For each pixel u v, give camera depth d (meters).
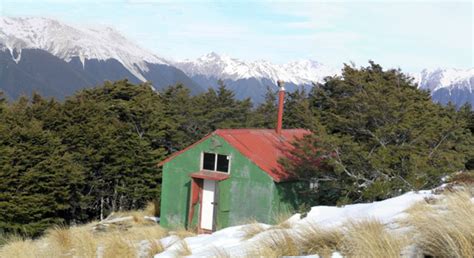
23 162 31.25
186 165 22.59
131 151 36.19
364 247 5.64
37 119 38.50
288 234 7.41
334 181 18.33
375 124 19.38
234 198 21.03
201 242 9.77
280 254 6.77
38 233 30.81
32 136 32.44
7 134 32.25
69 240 11.23
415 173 16.28
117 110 40.09
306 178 19.47
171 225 22.67
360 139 19.88
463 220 5.41
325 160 18.62
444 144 19.34
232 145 21.05
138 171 36.75
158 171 37.50
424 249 5.29
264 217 19.98
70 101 40.09
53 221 31.86
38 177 31.05
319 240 6.79
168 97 48.19
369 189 16.06
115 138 36.34
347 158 17.88
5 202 29.20
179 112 44.06
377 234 5.86
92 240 10.85
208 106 47.53
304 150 18.92
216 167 21.77
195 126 44.91
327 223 8.33
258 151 21.36
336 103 21.38
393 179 16.67
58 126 37.28
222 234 10.07
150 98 43.91
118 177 36.03
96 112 39.53
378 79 22.81
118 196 38.53
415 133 18.00
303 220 9.70
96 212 38.66
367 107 18.67
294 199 20.91
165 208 23.03
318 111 25.38
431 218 5.84
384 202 9.30
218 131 21.56
